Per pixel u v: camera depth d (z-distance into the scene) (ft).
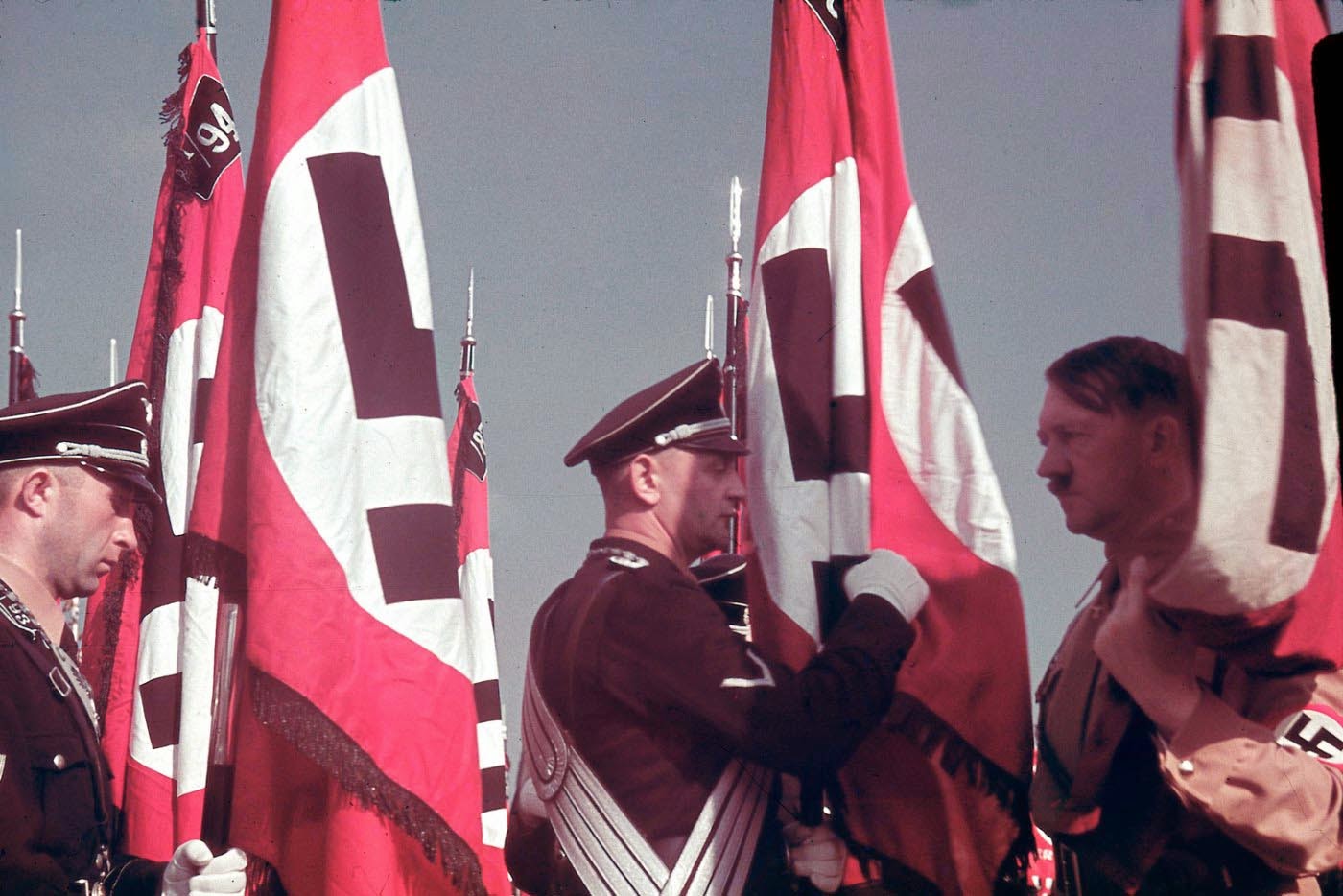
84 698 9.63
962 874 8.62
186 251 11.00
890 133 9.71
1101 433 8.83
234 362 9.80
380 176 9.97
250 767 9.37
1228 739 8.29
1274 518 8.52
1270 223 8.90
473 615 10.25
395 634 9.33
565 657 8.48
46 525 9.82
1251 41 9.07
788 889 8.43
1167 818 8.30
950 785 8.73
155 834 10.07
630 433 8.89
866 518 9.25
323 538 9.36
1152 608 8.57
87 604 10.66
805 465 9.34
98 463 9.95
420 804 9.15
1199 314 8.85
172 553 10.51
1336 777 8.23
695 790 8.34
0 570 9.69
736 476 9.00
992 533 9.06
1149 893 8.25
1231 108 9.02
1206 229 8.96
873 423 9.44
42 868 9.18
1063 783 8.59
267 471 9.44
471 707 9.47
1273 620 8.43
